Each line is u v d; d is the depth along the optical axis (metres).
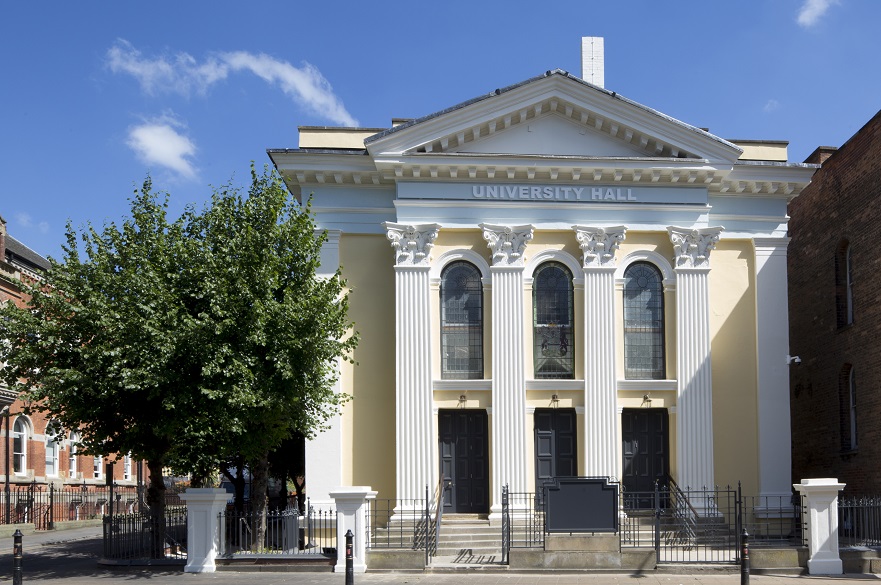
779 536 22.66
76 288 19.52
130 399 19.55
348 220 23.92
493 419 22.94
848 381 25.02
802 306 27.72
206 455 19.97
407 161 23.12
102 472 45.72
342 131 24.34
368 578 17.17
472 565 18.14
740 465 23.62
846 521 22.14
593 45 27.44
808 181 24.28
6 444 33.59
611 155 23.86
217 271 19.02
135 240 20.31
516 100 23.41
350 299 23.72
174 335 18.14
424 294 23.14
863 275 23.69
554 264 24.05
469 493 23.23
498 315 23.20
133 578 17.41
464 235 23.80
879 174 22.64
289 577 17.34
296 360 18.94
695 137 23.39
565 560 17.75
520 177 23.67
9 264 36.06
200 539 18.20
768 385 23.84
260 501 20.89
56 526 34.62
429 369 22.91
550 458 23.33
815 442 26.58
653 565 17.70
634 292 24.11
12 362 19.34
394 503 22.92
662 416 23.78
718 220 24.50
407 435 22.66
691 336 23.53
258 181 20.75
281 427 19.88
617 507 17.81
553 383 23.28
